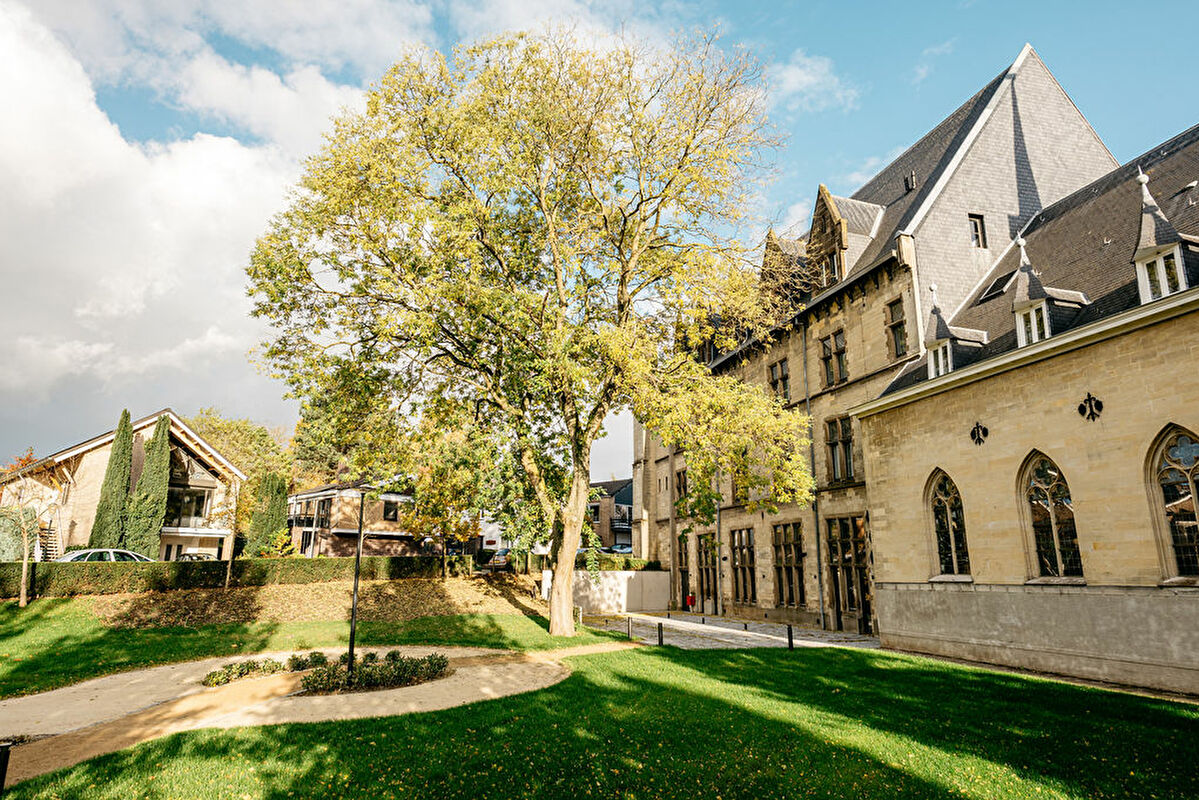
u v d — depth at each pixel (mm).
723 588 33281
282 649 18828
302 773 7746
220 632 21031
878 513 20484
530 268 21203
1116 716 10461
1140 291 13680
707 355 37219
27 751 8930
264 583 27188
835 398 26188
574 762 8219
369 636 20984
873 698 11836
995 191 24234
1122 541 13484
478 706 11031
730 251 19547
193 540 39031
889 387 21125
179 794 7086
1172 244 13055
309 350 18359
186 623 22219
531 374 20609
